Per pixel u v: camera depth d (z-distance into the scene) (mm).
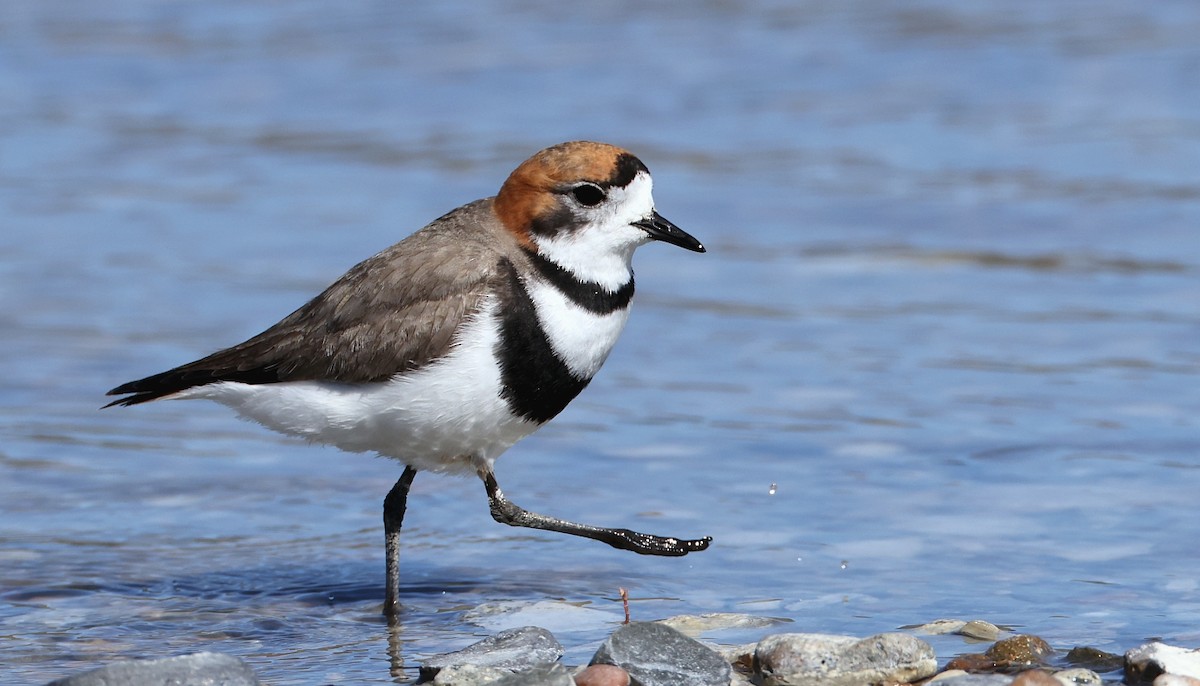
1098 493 11789
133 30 29500
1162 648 8477
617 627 9602
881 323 16422
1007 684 8164
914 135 23047
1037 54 26734
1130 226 19219
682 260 18797
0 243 19359
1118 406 13766
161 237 19594
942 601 9891
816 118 23938
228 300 17312
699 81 25828
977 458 12672
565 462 12953
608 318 9906
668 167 21828
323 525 11828
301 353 9742
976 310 16734
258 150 23203
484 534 11625
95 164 22641
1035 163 21594
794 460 12797
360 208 20578
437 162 22281
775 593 10172
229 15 30578
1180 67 25703
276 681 8836
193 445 13625
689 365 15359
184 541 11430
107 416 14242
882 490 12070
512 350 9617
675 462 12859
